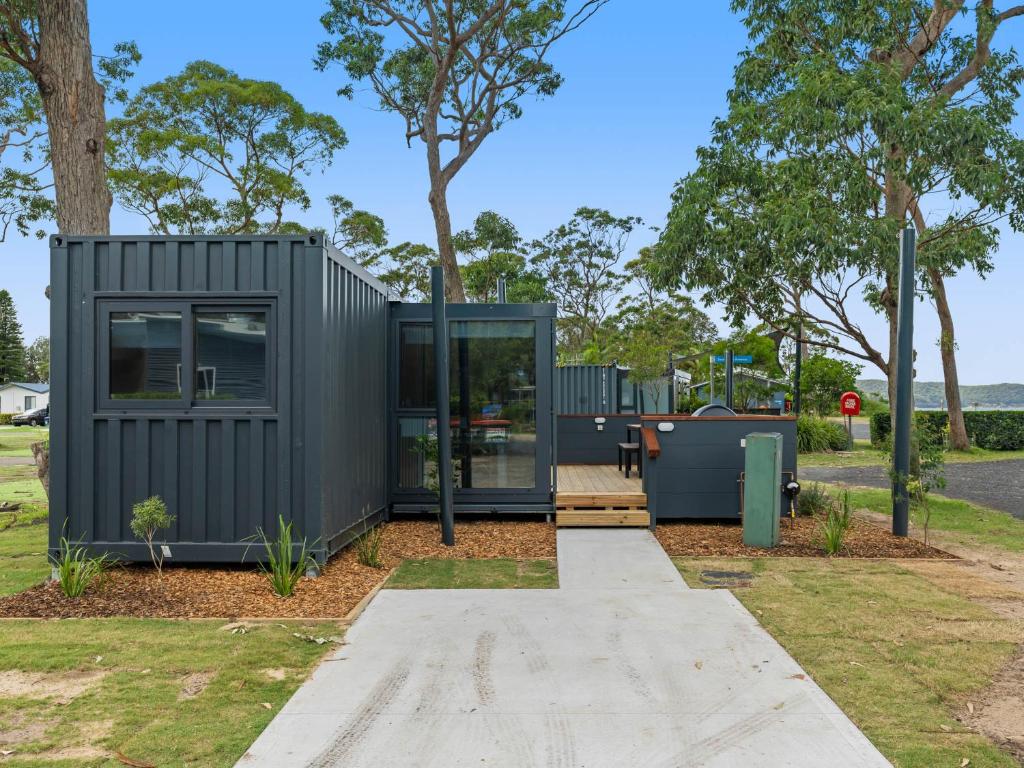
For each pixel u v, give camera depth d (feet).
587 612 18.02
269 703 12.56
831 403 96.07
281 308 21.27
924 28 38.19
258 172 88.43
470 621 17.28
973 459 69.21
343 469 24.08
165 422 21.54
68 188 30.66
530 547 26.50
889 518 34.22
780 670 14.08
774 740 11.15
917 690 13.23
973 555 25.66
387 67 74.84
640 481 35.19
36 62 30.68
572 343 166.71
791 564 23.88
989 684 13.55
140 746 10.94
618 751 10.78
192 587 20.17
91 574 19.89
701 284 39.99
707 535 28.73
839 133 34.73
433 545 26.76
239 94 86.58
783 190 36.63
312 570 21.39
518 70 74.74
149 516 19.67
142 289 21.47
